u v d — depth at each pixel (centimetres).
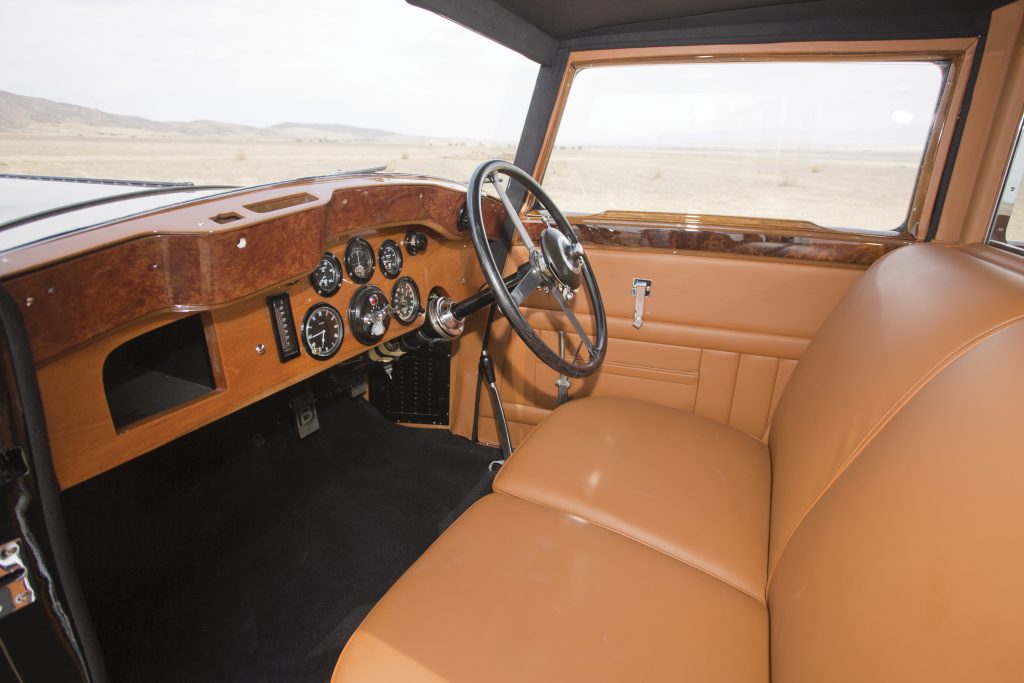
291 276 108
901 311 100
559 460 126
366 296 137
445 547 96
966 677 42
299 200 115
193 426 105
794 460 109
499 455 205
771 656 79
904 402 77
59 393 83
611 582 90
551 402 199
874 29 147
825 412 104
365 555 158
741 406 176
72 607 68
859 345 106
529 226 186
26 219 104
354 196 124
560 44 178
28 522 61
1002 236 138
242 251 96
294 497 178
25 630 63
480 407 209
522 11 152
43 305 75
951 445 59
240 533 162
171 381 116
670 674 74
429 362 210
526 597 85
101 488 160
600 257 180
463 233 163
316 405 212
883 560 59
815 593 71
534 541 99
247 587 146
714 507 114
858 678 53
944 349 77
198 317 108
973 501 51
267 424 193
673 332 177
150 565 148
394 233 148
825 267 158
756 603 92
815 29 152
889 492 65
